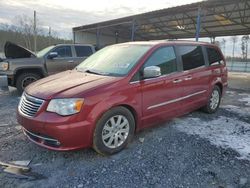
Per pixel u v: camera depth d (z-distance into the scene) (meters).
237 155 3.64
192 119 5.29
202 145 3.96
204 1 11.94
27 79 8.16
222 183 2.94
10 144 3.88
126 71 3.79
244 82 13.87
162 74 4.23
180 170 3.21
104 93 3.35
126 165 3.30
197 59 5.14
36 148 3.74
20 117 3.45
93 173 3.10
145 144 3.95
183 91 4.66
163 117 4.34
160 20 19.44
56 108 3.12
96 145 3.38
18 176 2.99
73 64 9.00
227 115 5.77
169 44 4.52
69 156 3.51
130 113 3.72
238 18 16.86
